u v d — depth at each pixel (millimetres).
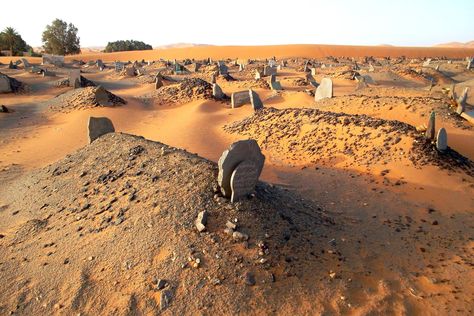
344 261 6652
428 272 6570
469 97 24594
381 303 5672
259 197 7895
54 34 90125
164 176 8547
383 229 8133
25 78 35062
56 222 8094
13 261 6984
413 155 11633
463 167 11523
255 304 5520
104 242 6914
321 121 15039
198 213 7152
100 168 9969
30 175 11586
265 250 6449
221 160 7449
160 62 57938
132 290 5785
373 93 26219
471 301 5773
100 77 42469
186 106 23359
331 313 5438
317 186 10672
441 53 89312
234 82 32500
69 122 19703
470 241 7738
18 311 5777
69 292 5953
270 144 15023
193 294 5641
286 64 58688
